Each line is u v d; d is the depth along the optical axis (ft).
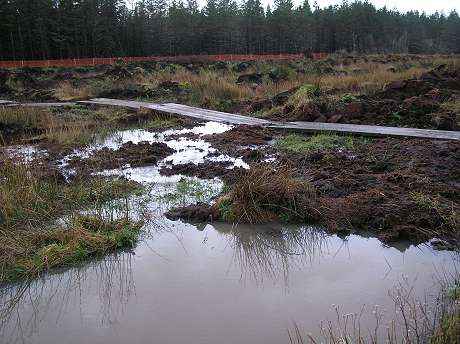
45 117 37.11
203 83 54.60
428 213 18.20
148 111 41.29
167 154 28.66
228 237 17.80
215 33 178.29
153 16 174.81
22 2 130.72
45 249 16.19
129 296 13.94
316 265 15.56
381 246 16.75
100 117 40.11
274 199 19.26
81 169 25.27
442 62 77.66
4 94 59.06
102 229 17.80
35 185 20.75
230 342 11.77
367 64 76.79
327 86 50.55
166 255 16.44
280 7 198.49
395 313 12.66
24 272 15.24
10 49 131.23
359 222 18.20
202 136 33.12
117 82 62.54
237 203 19.34
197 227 18.69
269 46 192.95
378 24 215.31
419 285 14.01
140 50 162.91
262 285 14.35
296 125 33.91
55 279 15.06
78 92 57.26
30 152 29.09
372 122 34.91
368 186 21.26
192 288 14.28
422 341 11.35
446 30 231.50
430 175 22.50
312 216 18.72
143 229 18.37
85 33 144.15
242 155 27.53
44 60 122.72
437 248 16.34
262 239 17.62
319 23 202.49
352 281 14.46
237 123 36.32
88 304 13.62
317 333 11.97
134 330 12.35
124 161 27.02
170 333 12.19
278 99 43.39
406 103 35.65
